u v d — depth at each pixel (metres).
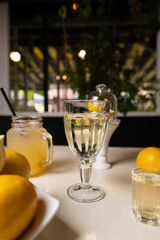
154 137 1.48
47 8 2.45
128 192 0.37
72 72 1.48
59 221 0.28
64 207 0.32
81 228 0.27
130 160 0.56
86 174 0.39
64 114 0.38
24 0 2.29
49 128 1.48
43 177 0.43
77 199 0.34
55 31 2.65
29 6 2.44
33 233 0.21
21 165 0.32
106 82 1.43
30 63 2.67
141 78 1.50
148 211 0.28
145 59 2.22
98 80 1.43
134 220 0.29
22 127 0.42
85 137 0.38
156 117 1.48
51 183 0.40
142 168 0.34
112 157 0.58
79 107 0.36
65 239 0.25
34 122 0.43
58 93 2.50
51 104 2.54
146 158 0.41
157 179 0.30
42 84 2.65
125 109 1.43
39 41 2.66
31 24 2.63
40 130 0.44
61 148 0.69
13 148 0.42
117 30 2.37
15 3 2.42
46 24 2.58
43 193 0.27
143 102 1.46
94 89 1.44
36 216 0.23
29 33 2.65
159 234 0.26
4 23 2.30
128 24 2.35
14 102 2.55
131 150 0.67
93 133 0.38
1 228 0.20
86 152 0.39
